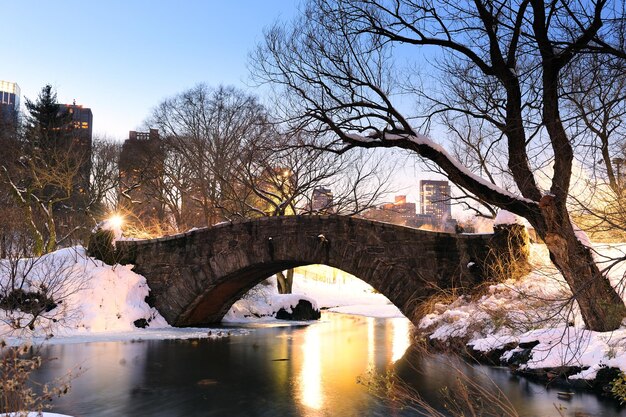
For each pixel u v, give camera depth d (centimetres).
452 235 1864
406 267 1911
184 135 3753
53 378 1363
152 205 4494
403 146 1383
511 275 1709
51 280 2156
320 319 3559
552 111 1158
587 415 970
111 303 2314
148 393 1242
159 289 2450
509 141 1280
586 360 1167
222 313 2797
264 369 1545
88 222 3850
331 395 1217
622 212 759
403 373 1441
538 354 1259
